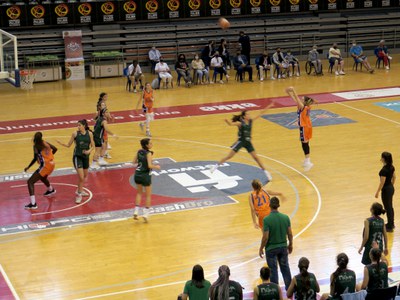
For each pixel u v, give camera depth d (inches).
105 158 818.8
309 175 751.1
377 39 1573.6
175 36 1445.6
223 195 694.5
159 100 1147.9
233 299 391.2
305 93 1175.0
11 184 732.7
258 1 1477.6
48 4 1355.8
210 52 1338.6
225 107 1083.9
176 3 1429.6
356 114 1020.5
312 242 579.5
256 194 543.2
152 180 739.4
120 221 634.2
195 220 633.6
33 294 496.4
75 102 1143.6
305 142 751.1
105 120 776.3
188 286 396.2
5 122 1010.7
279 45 1502.2
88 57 1396.4
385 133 914.1
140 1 1407.5
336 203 669.3
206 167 781.9
